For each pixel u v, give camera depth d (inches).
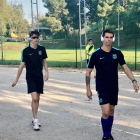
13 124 191.0
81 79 410.3
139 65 628.4
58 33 1765.5
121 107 232.5
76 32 1761.8
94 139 158.6
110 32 142.1
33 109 180.9
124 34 1446.9
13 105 250.8
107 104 144.7
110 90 145.6
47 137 163.3
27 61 180.5
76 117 205.6
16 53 1315.2
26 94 303.6
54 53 1374.3
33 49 179.9
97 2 1640.0
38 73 182.2
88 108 232.5
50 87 342.3
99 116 207.5
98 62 145.9
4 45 1424.7
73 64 711.7
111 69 145.0
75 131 173.3
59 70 558.9
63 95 290.8
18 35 1421.0
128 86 337.7
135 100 259.0
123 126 181.3
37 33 179.5
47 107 238.8
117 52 146.2
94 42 1594.5
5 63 789.2
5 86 359.6
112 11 1558.8
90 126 183.2
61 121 195.8
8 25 1390.3
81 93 299.7
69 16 1752.0
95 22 1673.2
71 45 1748.3
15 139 160.9
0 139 161.0
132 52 1206.3
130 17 1432.1
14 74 499.8
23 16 1392.7
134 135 164.1
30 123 193.0
